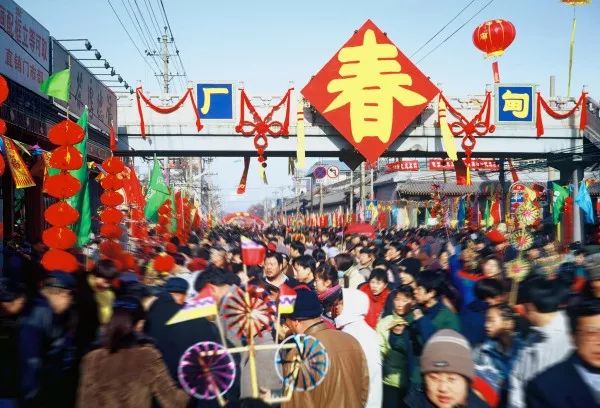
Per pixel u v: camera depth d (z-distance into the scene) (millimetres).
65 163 9391
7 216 13648
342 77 19422
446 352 3660
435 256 11766
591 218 23188
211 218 43594
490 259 7535
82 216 11086
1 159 8102
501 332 4906
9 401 5309
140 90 21250
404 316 6270
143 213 16719
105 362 4266
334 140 21906
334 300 5980
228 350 4703
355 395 4918
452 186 38250
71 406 5297
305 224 48688
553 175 35719
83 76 16109
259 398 4883
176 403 4383
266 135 21297
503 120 21781
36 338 5273
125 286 6270
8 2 11070
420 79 19344
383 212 35250
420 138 22297
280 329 6148
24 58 11961
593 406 3387
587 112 22938
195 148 21688
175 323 5348
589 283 5246
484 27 16766
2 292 5590
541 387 3512
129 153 21688
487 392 4449
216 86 20594
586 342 3451
